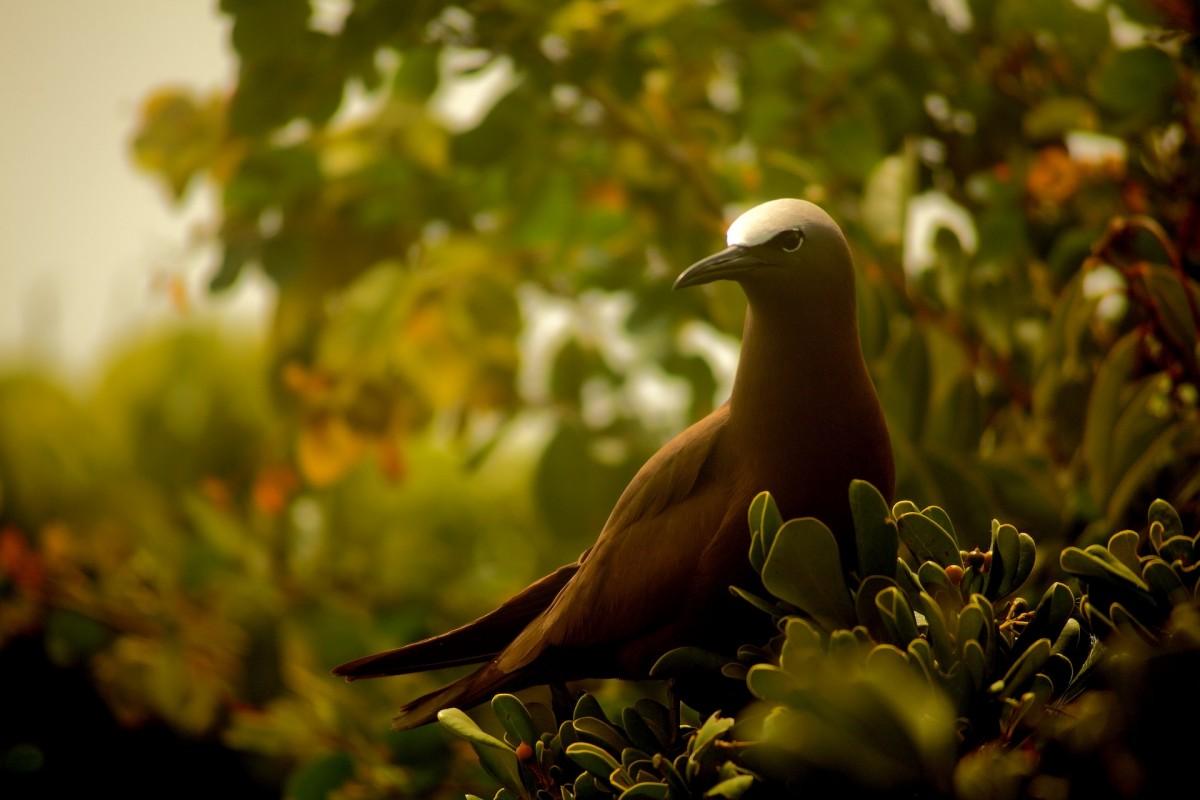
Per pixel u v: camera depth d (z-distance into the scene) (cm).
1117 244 529
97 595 872
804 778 299
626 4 688
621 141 751
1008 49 678
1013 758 301
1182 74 565
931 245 600
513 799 366
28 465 1040
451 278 786
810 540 314
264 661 824
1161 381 502
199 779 927
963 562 346
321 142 803
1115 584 314
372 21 680
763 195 633
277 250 814
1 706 915
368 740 707
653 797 314
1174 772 296
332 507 939
